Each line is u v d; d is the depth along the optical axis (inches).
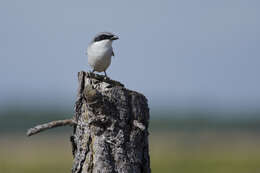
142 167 249.0
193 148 1603.1
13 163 1118.4
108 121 243.6
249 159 1247.5
